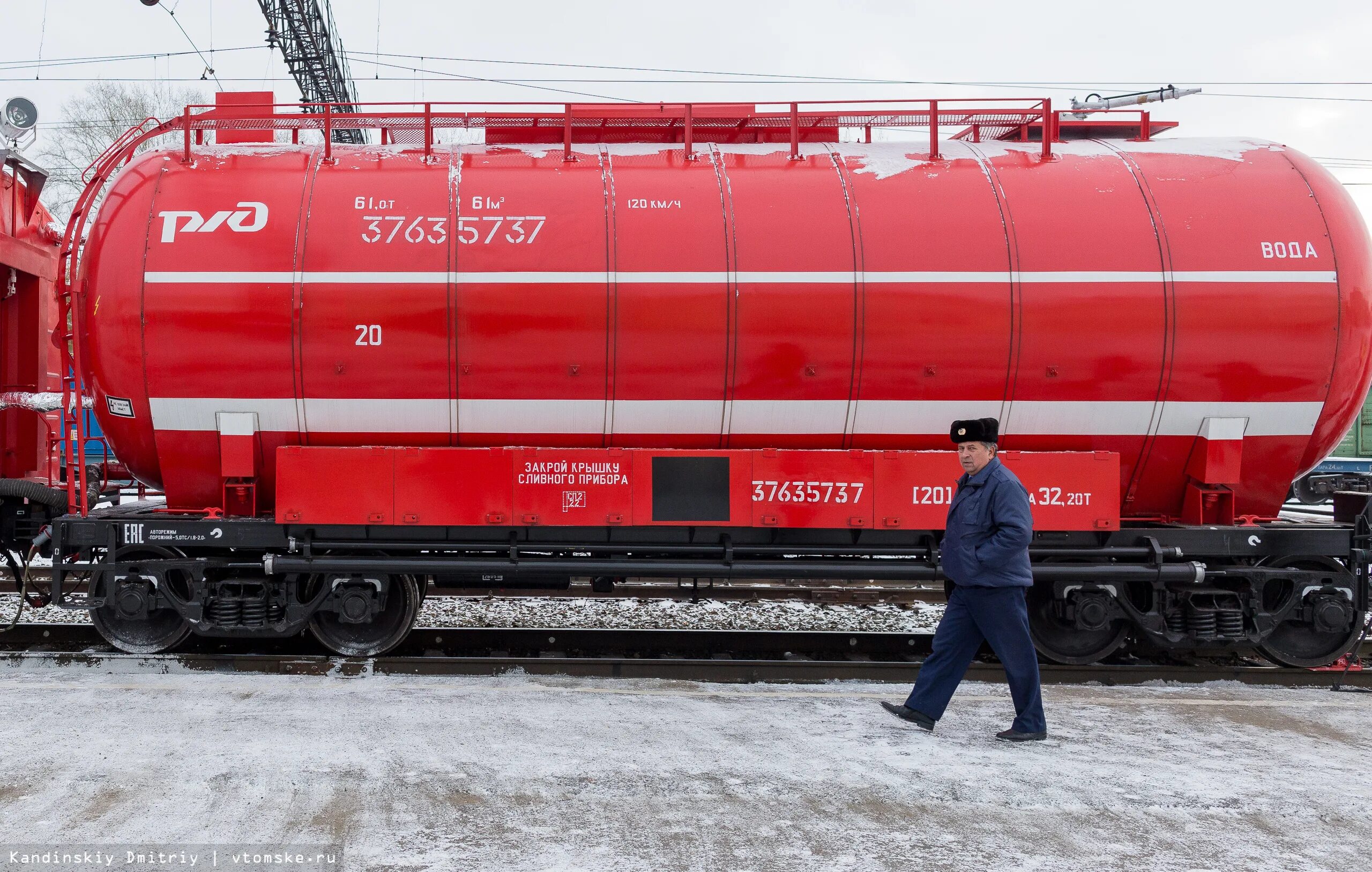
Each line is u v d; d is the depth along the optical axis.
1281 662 5.68
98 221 5.27
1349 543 5.43
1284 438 5.29
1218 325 5.11
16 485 5.71
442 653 6.05
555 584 5.84
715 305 5.13
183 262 5.12
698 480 5.21
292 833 3.13
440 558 5.41
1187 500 5.50
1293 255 5.16
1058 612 5.67
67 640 6.09
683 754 3.99
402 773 3.69
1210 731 4.46
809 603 7.91
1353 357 5.16
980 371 5.17
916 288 5.13
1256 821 3.38
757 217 5.26
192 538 5.32
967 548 4.21
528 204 5.27
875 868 2.96
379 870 2.89
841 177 5.43
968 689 5.29
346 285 5.10
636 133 6.02
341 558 5.34
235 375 5.14
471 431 5.28
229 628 5.41
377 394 5.19
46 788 3.48
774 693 5.09
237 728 4.21
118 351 5.12
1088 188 5.36
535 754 3.95
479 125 5.85
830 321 5.14
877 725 4.49
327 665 5.41
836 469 5.20
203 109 5.62
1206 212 5.26
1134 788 3.67
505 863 2.95
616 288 5.13
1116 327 5.12
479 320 5.11
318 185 5.32
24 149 6.08
